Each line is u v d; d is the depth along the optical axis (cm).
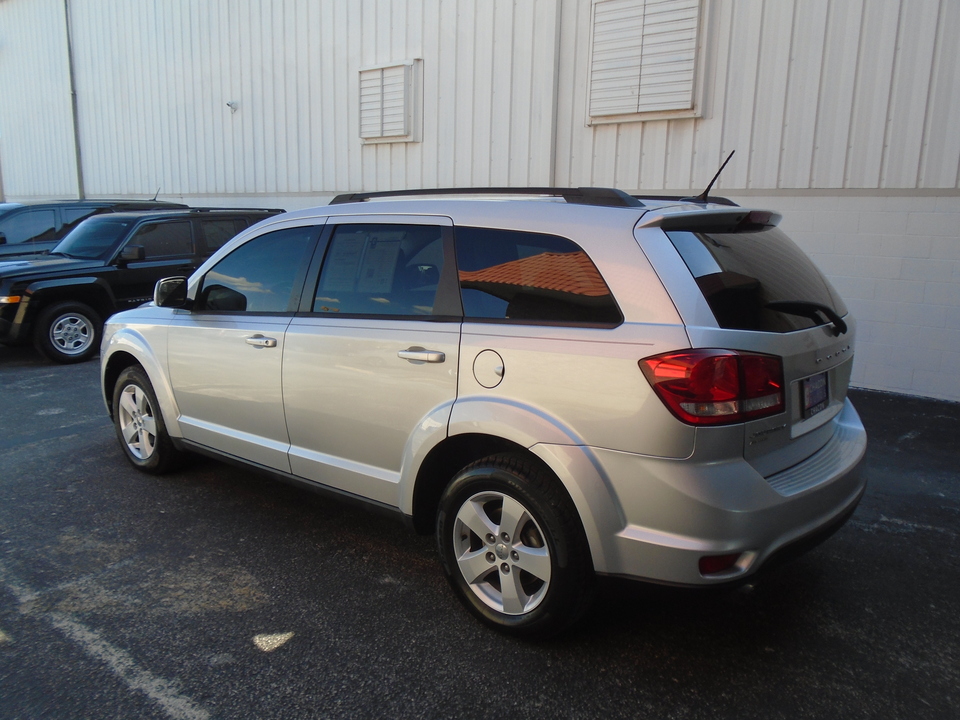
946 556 356
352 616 298
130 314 467
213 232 949
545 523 257
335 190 1098
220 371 387
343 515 404
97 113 1577
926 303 627
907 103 608
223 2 1221
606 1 755
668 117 732
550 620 264
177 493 434
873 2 610
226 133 1273
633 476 240
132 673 260
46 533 378
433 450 292
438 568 342
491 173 891
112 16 1473
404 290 312
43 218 1102
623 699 246
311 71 1097
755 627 293
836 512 269
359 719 237
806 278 293
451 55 910
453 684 254
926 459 491
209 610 303
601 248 258
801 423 266
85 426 575
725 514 232
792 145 669
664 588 243
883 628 293
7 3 1766
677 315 239
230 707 242
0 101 1888
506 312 278
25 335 803
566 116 813
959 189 597
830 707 243
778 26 659
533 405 261
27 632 286
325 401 332
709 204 293
